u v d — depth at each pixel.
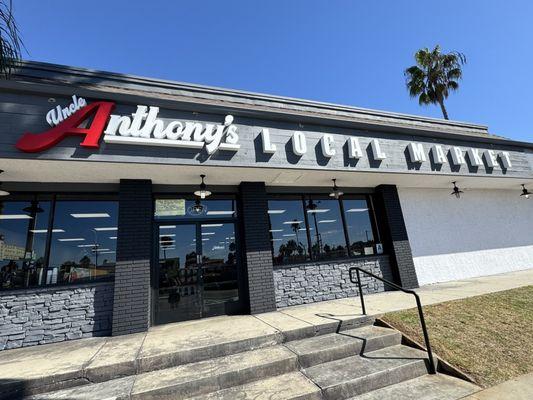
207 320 6.52
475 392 3.62
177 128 5.75
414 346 4.69
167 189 7.08
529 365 4.20
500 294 6.95
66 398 3.46
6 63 3.62
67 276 6.12
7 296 5.54
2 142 4.74
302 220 8.45
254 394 3.55
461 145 9.14
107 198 6.76
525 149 10.56
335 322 5.29
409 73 21.56
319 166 6.85
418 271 9.70
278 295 7.45
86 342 5.32
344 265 8.38
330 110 9.30
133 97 5.52
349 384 3.67
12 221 6.04
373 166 7.50
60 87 5.13
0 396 3.47
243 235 7.40
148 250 6.30
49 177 5.98
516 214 12.18
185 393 3.59
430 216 10.41
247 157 6.21
